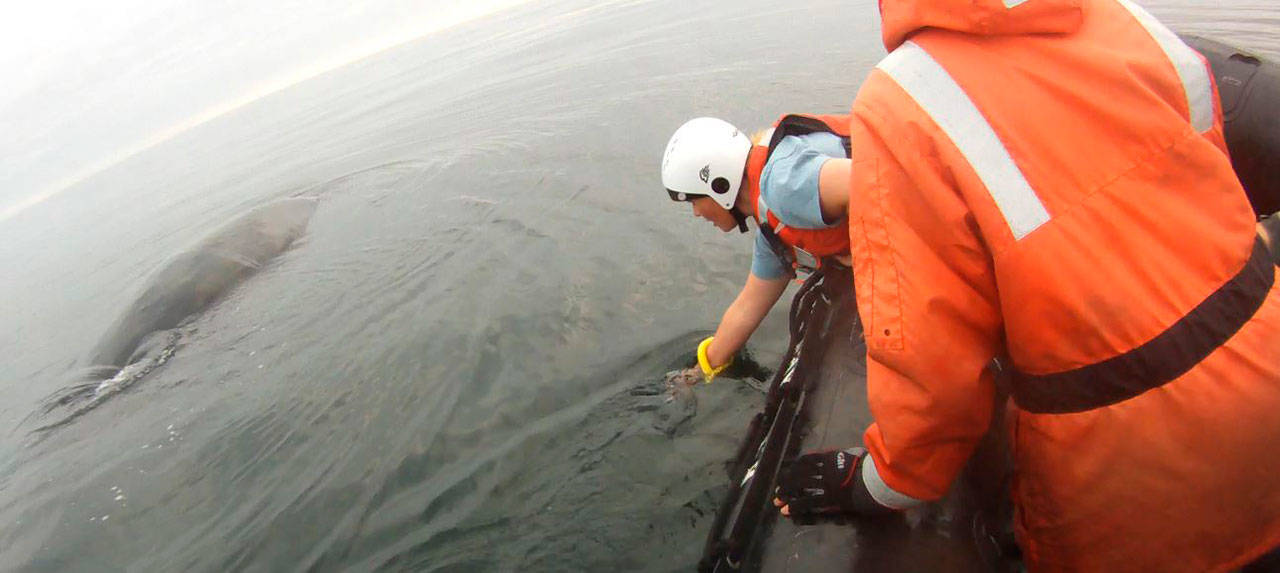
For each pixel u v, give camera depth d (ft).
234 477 10.85
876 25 24.90
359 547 8.87
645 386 10.25
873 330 4.17
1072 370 4.05
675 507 8.34
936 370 4.06
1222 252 3.85
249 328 15.55
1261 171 6.36
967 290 4.07
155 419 13.09
